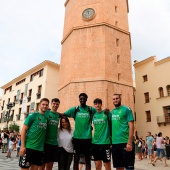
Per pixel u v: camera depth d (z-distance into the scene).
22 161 4.92
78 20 26.02
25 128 5.11
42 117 5.39
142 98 32.41
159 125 28.34
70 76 23.34
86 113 6.23
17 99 40.81
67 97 22.88
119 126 5.66
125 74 23.97
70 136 6.18
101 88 21.78
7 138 19.47
